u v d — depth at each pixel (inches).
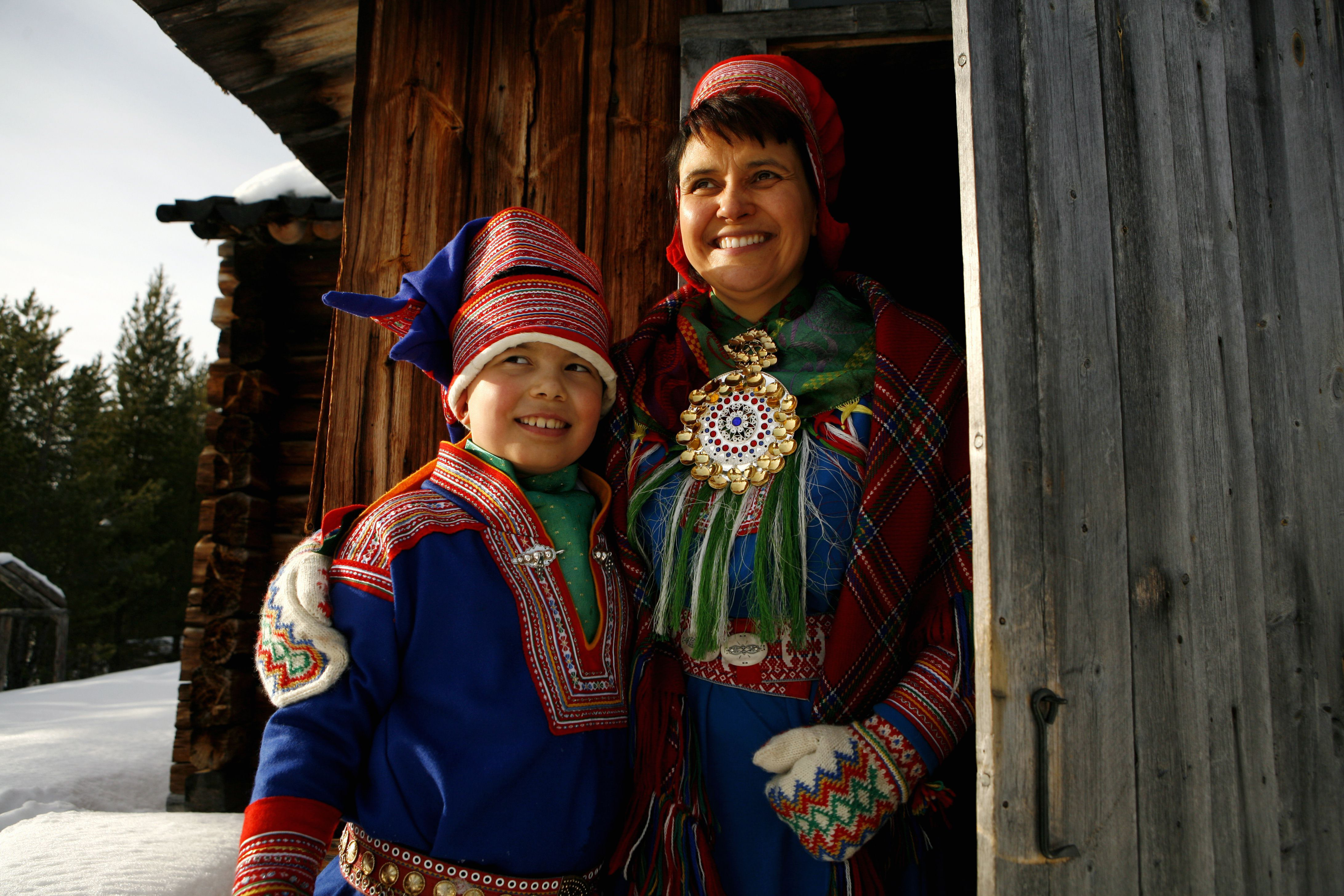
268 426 172.9
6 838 72.6
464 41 91.0
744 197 54.2
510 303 48.8
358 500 85.0
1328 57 59.9
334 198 169.8
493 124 89.2
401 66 91.4
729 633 50.0
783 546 49.0
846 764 42.7
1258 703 48.4
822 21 77.9
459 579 44.7
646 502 53.6
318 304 179.5
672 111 86.3
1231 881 45.3
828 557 49.9
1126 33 51.4
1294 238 55.5
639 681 50.8
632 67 87.4
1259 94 56.0
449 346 54.5
